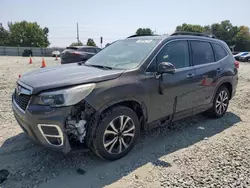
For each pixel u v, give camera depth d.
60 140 3.04
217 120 5.30
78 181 3.05
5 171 3.21
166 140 4.25
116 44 4.75
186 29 77.62
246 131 4.69
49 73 3.55
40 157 3.60
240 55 35.81
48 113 2.93
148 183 3.00
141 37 4.64
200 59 4.74
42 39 83.12
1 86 8.49
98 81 3.22
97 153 3.32
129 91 3.43
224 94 5.39
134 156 3.66
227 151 3.81
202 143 4.14
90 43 63.00
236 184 2.96
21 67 16.52
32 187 2.92
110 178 3.12
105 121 3.25
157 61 3.91
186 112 4.48
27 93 3.12
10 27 82.75
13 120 5.03
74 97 2.98
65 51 14.38
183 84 4.24
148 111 3.78
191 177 3.11
